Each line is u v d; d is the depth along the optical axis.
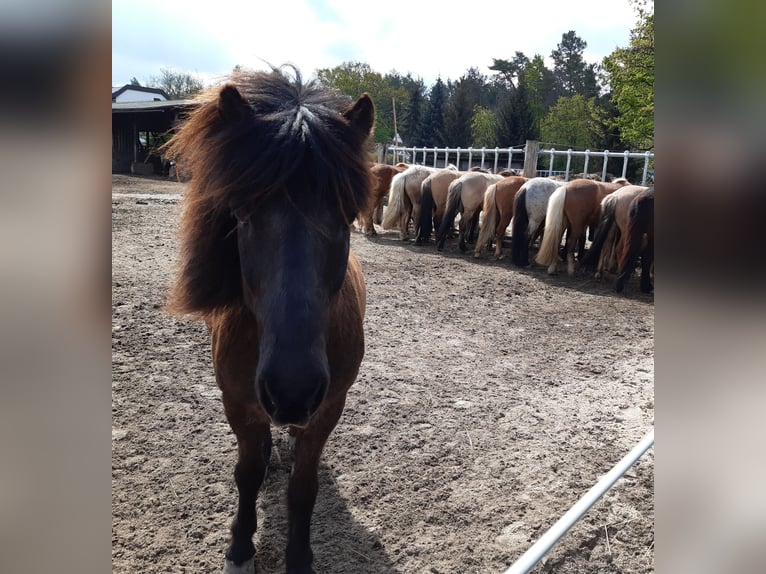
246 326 1.90
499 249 10.41
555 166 43.50
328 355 1.93
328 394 2.00
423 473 3.09
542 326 6.17
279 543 2.49
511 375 4.63
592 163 36.56
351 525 2.62
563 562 2.44
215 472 2.97
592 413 3.96
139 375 4.13
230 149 1.55
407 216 12.28
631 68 20.16
